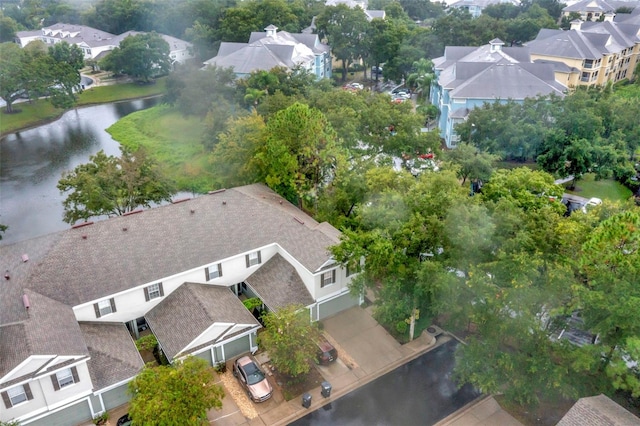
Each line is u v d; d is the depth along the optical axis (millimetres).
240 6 128750
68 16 157750
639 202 51594
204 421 23938
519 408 27359
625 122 57000
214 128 60938
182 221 34688
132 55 102438
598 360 24297
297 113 40750
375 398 28156
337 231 36219
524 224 30234
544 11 120938
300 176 41750
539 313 26594
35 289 28406
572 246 27438
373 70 113438
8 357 23766
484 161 46250
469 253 28203
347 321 34250
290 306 28859
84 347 25750
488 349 26516
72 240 31734
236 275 34469
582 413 21875
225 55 90812
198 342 28797
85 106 95188
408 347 31875
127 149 45281
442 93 70750
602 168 52188
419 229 29000
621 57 96500
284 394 28219
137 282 30453
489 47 74688
